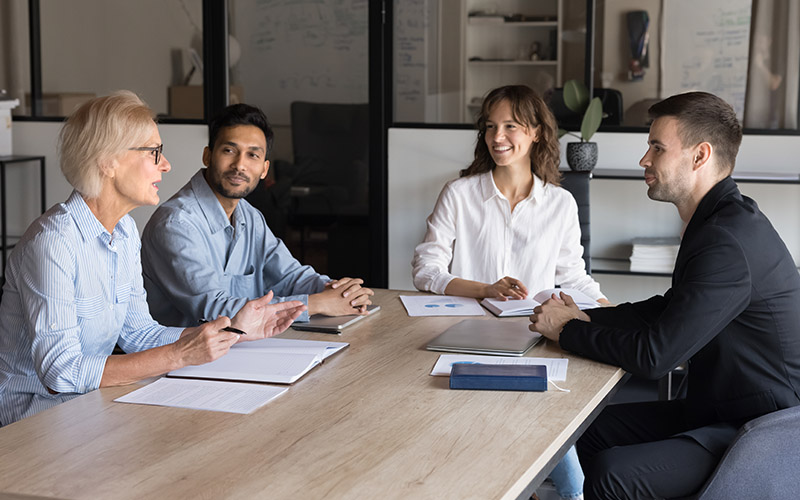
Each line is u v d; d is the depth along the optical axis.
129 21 5.24
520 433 1.56
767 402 1.98
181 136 5.20
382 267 5.07
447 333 2.23
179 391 1.78
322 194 5.30
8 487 1.33
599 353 2.01
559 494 2.58
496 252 3.19
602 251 4.63
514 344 2.12
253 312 2.12
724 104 2.10
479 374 1.82
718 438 1.92
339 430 1.57
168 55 5.22
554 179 3.19
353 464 1.41
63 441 1.51
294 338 2.23
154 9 5.20
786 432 1.72
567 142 4.61
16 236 5.45
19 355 1.95
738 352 2.00
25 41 5.36
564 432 1.58
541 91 4.71
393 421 1.62
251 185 2.61
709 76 4.47
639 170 4.47
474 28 4.77
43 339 1.84
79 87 5.36
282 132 5.29
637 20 4.52
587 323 2.09
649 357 1.94
